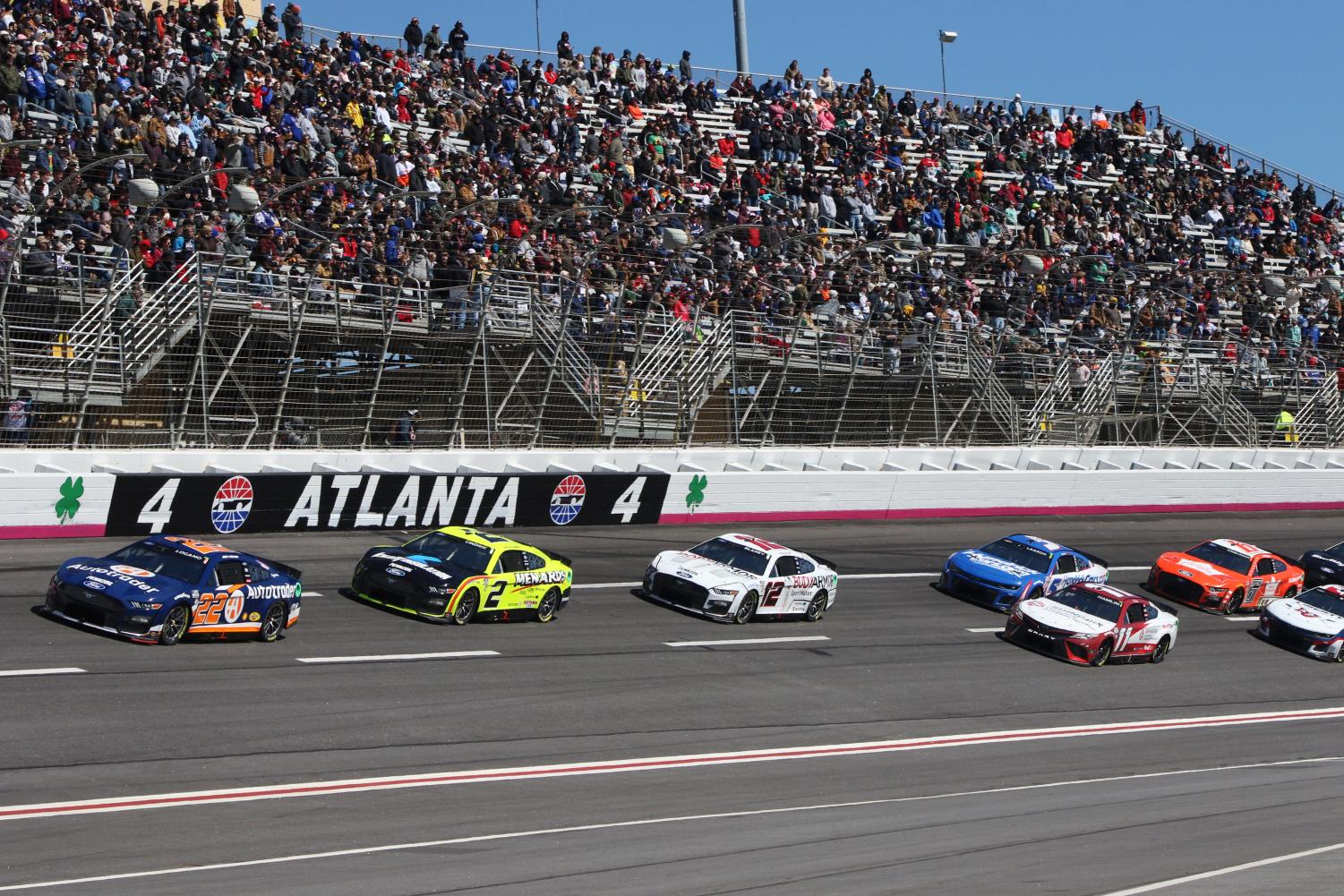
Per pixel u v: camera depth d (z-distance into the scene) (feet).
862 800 78.48
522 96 206.39
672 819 70.38
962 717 102.94
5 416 121.19
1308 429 220.23
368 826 64.85
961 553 140.77
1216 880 60.44
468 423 147.64
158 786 68.28
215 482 127.95
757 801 76.28
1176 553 153.99
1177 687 119.96
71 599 91.91
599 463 155.33
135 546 96.43
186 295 130.72
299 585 100.01
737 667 106.93
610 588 125.80
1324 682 128.36
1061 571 138.31
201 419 132.98
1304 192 285.43
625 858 61.11
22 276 119.96
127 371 127.44
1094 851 66.74
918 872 60.59
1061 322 204.64
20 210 130.21
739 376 165.89
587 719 90.12
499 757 80.33
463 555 110.32
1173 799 83.61
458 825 66.23
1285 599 142.41
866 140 238.27
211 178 150.51
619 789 76.59
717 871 59.36
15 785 65.87
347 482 135.23
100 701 79.87
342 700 86.63
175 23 180.55
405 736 81.92
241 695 84.84
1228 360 212.43
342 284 142.72
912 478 177.78
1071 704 110.32
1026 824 73.41
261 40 187.93
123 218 135.33
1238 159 288.10
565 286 151.94
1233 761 99.40
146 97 158.71
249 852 58.90
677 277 172.35
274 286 134.41
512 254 159.94
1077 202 245.04
